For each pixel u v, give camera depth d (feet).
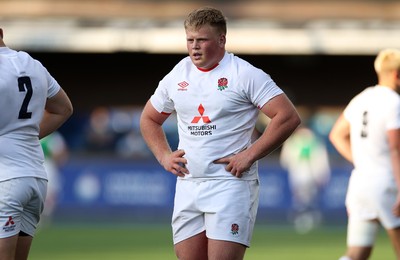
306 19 287.28
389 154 101.71
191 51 78.02
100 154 268.62
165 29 282.97
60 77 304.91
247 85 78.07
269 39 282.56
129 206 249.96
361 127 102.73
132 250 171.83
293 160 246.88
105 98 305.94
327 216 250.16
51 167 236.02
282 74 307.99
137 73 306.14
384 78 102.53
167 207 250.37
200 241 80.74
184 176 80.48
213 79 78.64
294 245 184.96
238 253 78.89
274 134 78.18
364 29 286.05
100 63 305.32
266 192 250.78
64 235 205.67
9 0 285.02
